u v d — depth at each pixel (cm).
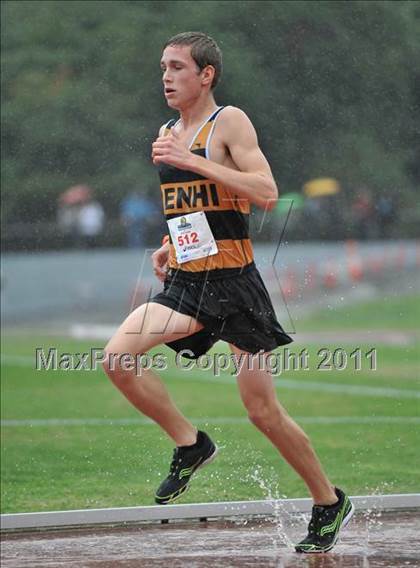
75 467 1889
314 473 1206
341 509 1226
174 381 3041
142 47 3581
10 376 3069
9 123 3766
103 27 3638
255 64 3145
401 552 1226
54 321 4191
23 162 3859
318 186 3300
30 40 3716
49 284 4209
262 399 1166
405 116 3017
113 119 3731
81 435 2175
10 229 4106
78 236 4144
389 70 2941
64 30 3684
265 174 1124
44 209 4041
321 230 3597
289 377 2988
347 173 3238
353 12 2947
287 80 3127
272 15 3103
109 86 3684
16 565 1192
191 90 1155
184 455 1207
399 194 3356
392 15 2886
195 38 1158
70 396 2711
